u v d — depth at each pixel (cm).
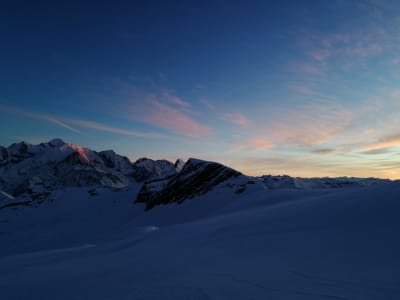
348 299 588
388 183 1936
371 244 989
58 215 14238
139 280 849
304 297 607
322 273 763
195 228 2308
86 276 1042
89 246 2466
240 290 672
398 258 823
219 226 2080
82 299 723
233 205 5753
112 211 13088
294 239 1226
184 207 8494
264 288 675
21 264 1805
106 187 18462
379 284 658
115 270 1099
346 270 773
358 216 1409
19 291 896
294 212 1928
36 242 9238
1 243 9825
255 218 2075
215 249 1293
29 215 14688
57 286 906
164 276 867
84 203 15838
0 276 1325
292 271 798
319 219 1545
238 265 927
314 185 17475
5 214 15125
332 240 1115
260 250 1138
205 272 868
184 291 693
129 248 1894
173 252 1385
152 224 7931
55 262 1675
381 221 1245
